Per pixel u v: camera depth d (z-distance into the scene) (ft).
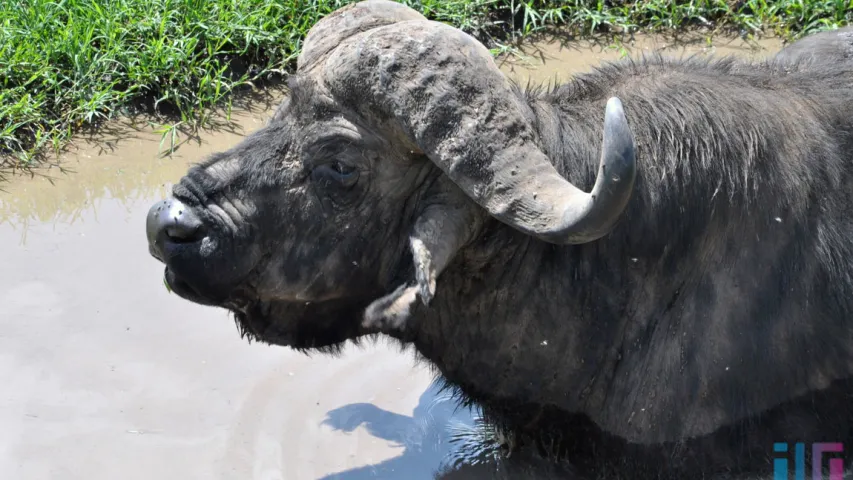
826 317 15.66
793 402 15.97
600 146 15.46
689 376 15.71
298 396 19.80
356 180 14.99
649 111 15.39
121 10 28.25
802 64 17.25
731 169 15.19
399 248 15.40
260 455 18.53
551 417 17.08
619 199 12.87
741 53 29.91
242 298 15.60
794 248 15.44
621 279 15.57
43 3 27.94
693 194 15.17
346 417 19.44
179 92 27.55
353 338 16.37
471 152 14.05
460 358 16.69
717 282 15.47
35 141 26.09
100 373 19.94
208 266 14.99
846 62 17.44
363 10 15.08
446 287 15.94
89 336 20.76
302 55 15.29
